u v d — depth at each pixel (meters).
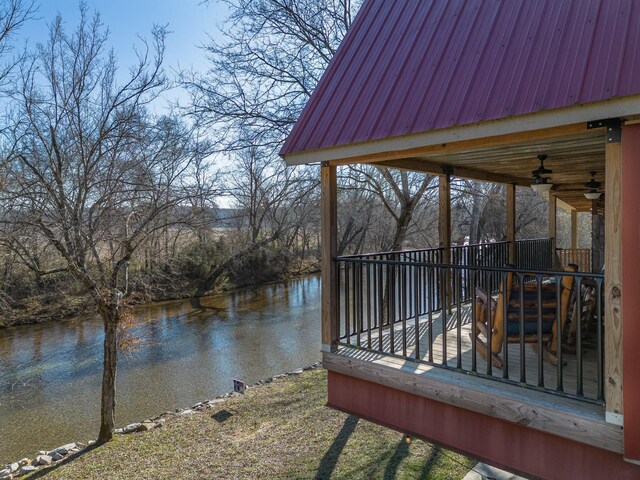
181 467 6.80
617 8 2.71
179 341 13.90
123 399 10.04
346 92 3.97
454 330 5.09
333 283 4.11
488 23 3.40
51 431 8.70
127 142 8.83
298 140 3.98
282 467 6.51
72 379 10.98
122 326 9.03
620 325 2.45
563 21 2.91
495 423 3.10
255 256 23.20
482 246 6.73
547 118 2.52
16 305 13.43
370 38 4.33
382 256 4.84
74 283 12.30
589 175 6.75
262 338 14.22
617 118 2.43
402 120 3.25
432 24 3.86
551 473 2.84
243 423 8.29
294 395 9.44
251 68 11.20
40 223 7.75
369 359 3.86
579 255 10.70
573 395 2.77
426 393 3.39
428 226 20.19
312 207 22.89
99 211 8.79
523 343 3.01
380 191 12.16
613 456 2.58
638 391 2.39
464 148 3.26
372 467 6.29
